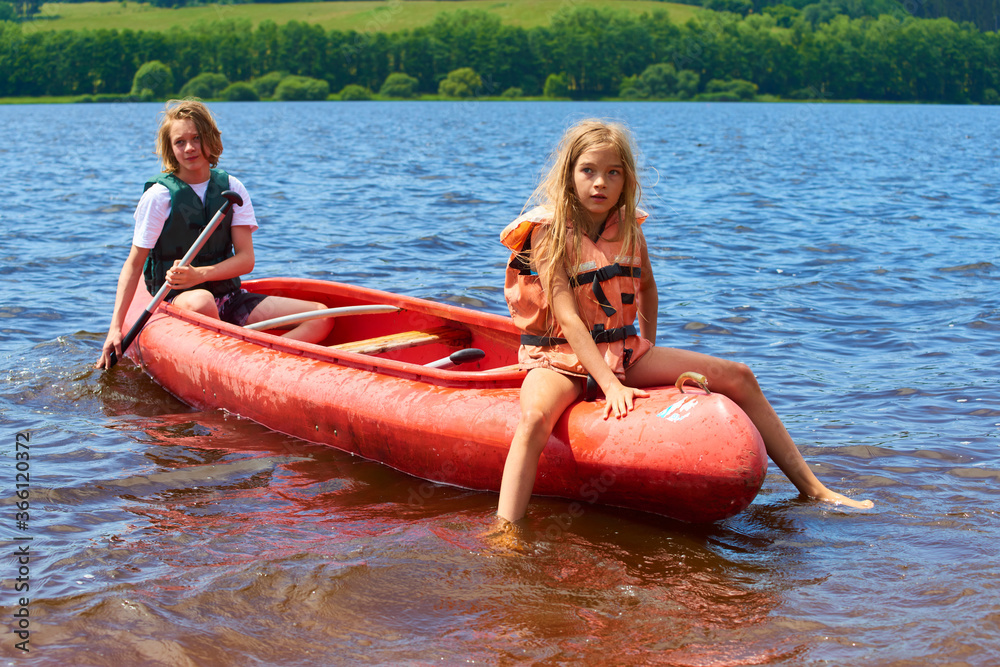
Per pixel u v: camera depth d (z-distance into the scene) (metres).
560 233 2.90
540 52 85.44
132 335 4.37
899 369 4.58
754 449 2.65
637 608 2.27
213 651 2.06
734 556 2.59
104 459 3.36
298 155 21.45
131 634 2.12
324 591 2.33
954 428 3.67
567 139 2.92
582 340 2.87
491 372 3.17
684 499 2.74
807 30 84.56
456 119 47.12
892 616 2.21
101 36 75.12
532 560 2.53
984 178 16.25
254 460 3.38
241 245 4.52
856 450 3.43
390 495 3.07
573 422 2.89
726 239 8.99
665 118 50.84
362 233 9.20
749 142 28.56
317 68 85.31
